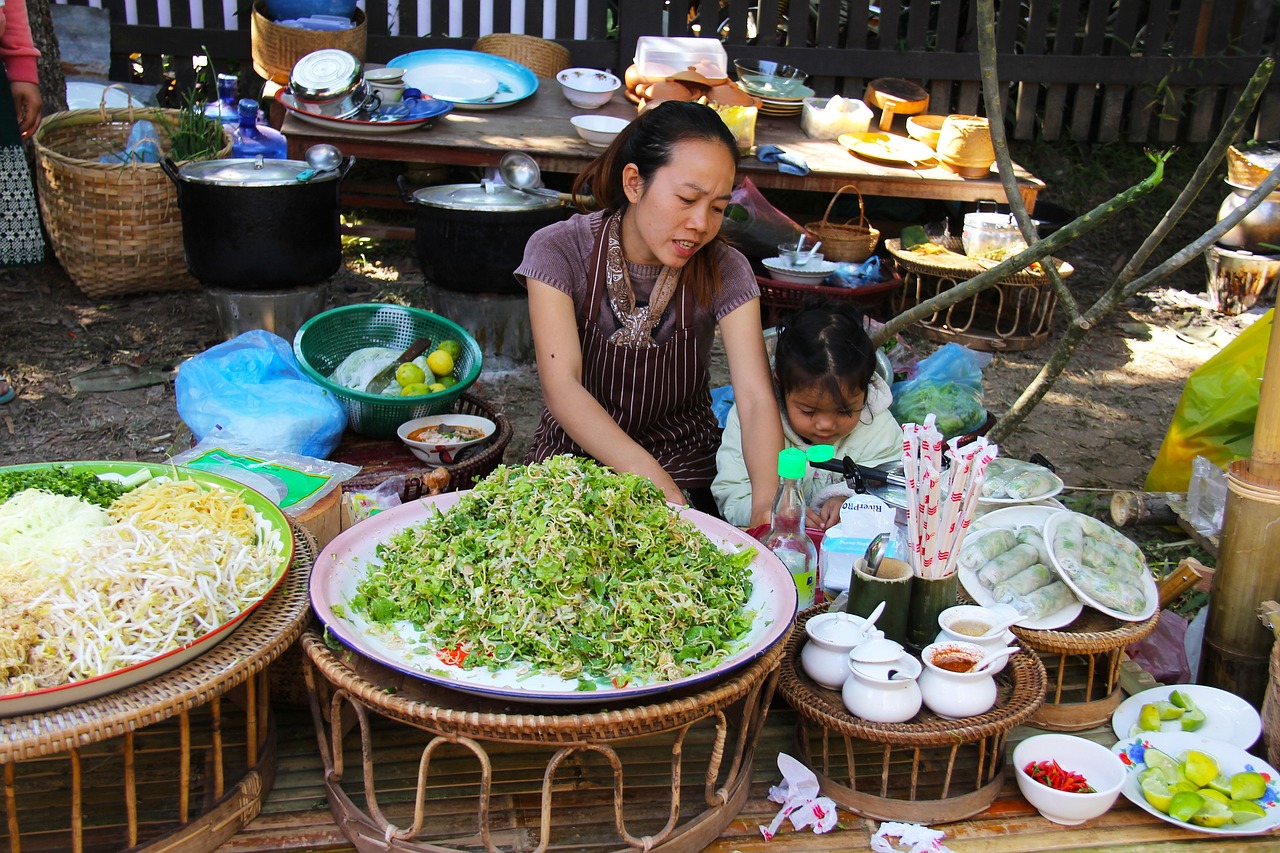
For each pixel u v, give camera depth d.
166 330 4.89
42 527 1.61
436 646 1.58
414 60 5.77
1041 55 6.55
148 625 1.47
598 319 2.39
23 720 1.34
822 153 5.27
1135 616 1.88
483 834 1.46
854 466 2.25
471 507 1.77
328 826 1.61
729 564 1.79
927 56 6.52
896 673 1.64
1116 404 4.65
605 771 1.72
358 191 6.12
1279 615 1.85
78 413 4.12
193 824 1.52
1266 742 1.86
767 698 1.67
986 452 1.71
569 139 5.12
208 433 2.67
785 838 1.63
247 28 6.46
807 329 2.44
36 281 5.26
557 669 1.52
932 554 1.75
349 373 3.10
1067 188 6.73
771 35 6.54
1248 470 1.99
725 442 2.54
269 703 1.77
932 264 4.99
